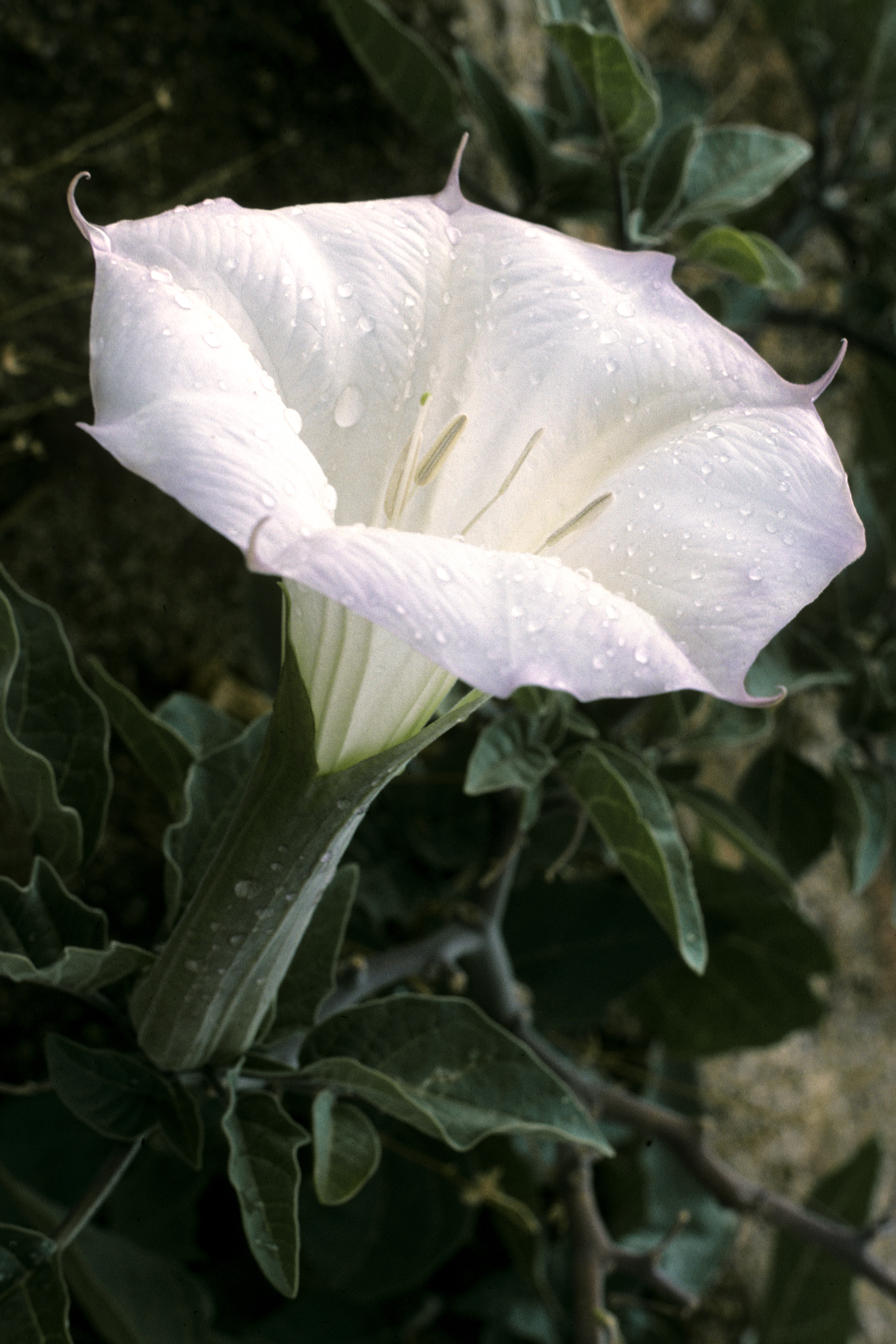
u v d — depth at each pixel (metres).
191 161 0.70
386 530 0.43
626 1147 0.75
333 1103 0.53
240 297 0.47
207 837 0.57
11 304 0.68
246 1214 0.51
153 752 0.59
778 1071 0.89
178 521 0.72
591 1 0.65
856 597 0.71
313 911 0.51
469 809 0.69
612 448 0.50
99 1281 0.63
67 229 0.69
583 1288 0.62
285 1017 0.55
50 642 0.58
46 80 0.68
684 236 0.68
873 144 0.76
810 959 0.70
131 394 0.43
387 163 0.73
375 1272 0.67
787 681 0.67
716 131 0.67
